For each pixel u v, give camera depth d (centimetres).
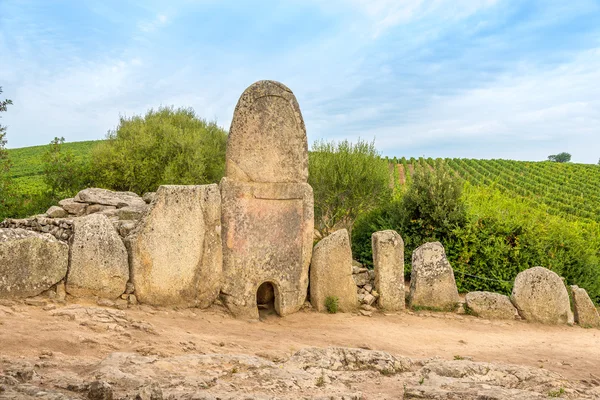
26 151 7388
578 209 4528
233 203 1143
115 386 541
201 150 3052
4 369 546
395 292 1286
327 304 1235
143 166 2925
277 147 1196
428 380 701
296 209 1216
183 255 1071
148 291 1030
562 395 671
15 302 868
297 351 792
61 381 530
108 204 1319
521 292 1291
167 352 723
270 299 1259
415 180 1839
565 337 1165
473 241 1677
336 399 583
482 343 1054
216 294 1119
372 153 2452
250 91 1176
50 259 925
